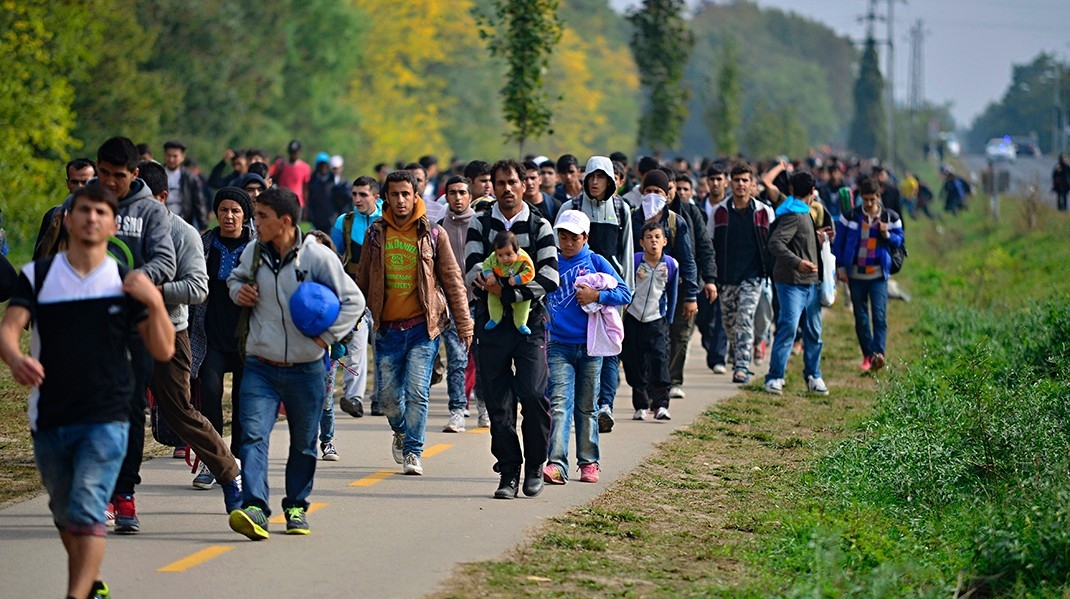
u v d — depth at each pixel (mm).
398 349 18641
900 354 31969
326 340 14914
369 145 130750
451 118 157500
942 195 131750
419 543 15148
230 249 17266
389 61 137500
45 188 52375
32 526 15938
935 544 16094
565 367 18500
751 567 14547
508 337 17375
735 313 28781
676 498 18047
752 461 20750
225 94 88188
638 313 23281
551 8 39906
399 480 18641
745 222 28297
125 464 15305
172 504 17078
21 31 52281
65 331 12039
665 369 23672
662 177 23719
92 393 12055
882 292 29219
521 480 18438
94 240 12109
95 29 57156
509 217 17578
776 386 27266
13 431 22297
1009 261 54094
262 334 14953
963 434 20109
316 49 106125
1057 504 15828
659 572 14375
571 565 14438
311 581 13523
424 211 18359
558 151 194750
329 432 20016
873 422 23031
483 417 23156
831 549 14688
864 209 29172
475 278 17344
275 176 46375
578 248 18391
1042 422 20281
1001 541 15156
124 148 14617
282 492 17891
